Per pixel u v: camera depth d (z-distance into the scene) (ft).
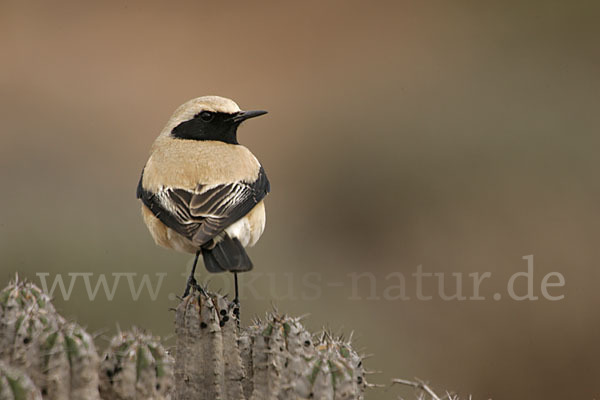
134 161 62.59
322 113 72.64
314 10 87.10
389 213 60.49
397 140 65.51
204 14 85.10
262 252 50.29
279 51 82.48
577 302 49.55
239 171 28.09
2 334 19.63
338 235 58.95
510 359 47.55
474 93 70.49
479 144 63.05
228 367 21.62
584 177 59.62
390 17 85.87
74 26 80.28
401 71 77.25
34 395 17.21
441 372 45.93
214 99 30.25
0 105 67.87
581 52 74.79
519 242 54.90
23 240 42.24
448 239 56.75
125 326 38.52
